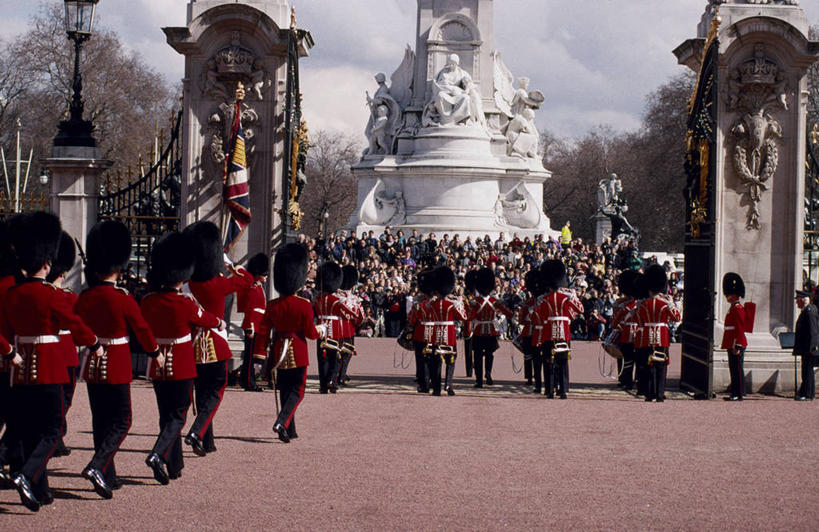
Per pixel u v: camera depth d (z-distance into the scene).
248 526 10.34
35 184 54.19
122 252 12.13
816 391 22.19
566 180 119.69
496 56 64.56
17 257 11.62
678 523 10.69
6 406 12.08
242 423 16.75
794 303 22.88
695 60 23.14
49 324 11.36
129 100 81.38
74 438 15.12
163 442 12.12
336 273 21.44
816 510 11.35
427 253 45.66
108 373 11.70
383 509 11.06
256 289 20.11
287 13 23.33
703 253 21.31
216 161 23.22
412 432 16.16
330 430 16.22
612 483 12.52
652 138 94.94
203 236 14.16
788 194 22.91
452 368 21.27
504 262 43.78
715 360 22.50
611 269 43.84
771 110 22.83
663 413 18.70
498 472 13.05
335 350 20.89
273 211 23.16
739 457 14.37
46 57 74.19
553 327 21.06
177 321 12.46
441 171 58.41
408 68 63.53
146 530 10.17
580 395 21.55
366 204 59.62
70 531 10.12
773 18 22.28
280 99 23.16
